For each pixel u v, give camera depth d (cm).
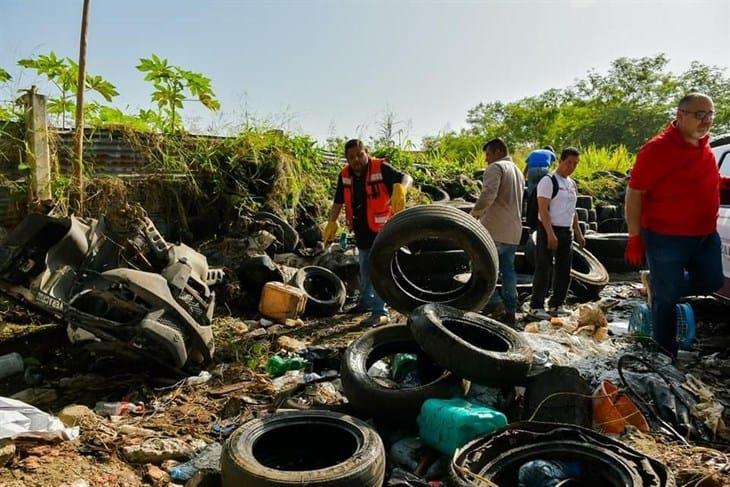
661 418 393
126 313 479
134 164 835
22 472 317
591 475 304
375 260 513
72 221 482
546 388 383
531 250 821
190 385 467
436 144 1568
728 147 640
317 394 429
